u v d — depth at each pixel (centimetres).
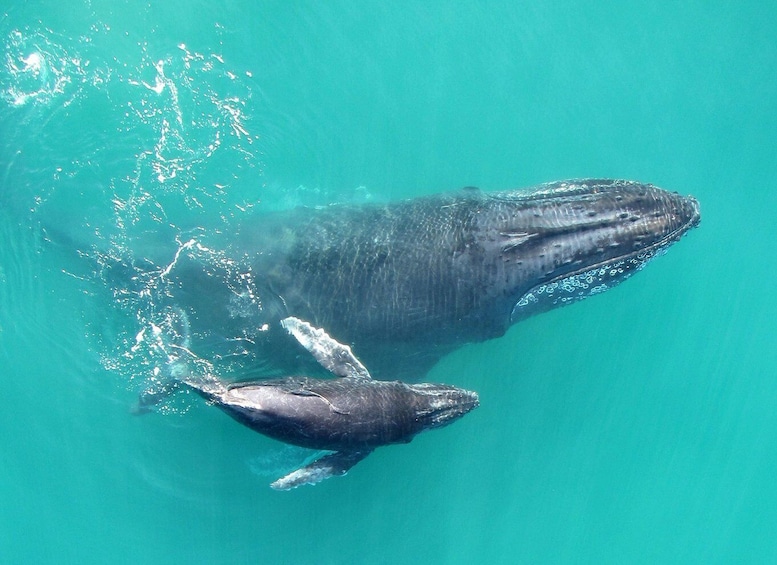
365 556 1753
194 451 1698
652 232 1530
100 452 1691
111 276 1623
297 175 1855
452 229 1559
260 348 1611
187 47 1830
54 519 1670
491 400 1861
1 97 1672
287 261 1588
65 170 1673
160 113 1767
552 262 1507
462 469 1830
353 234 1595
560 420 1906
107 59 1761
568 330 1905
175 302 1611
